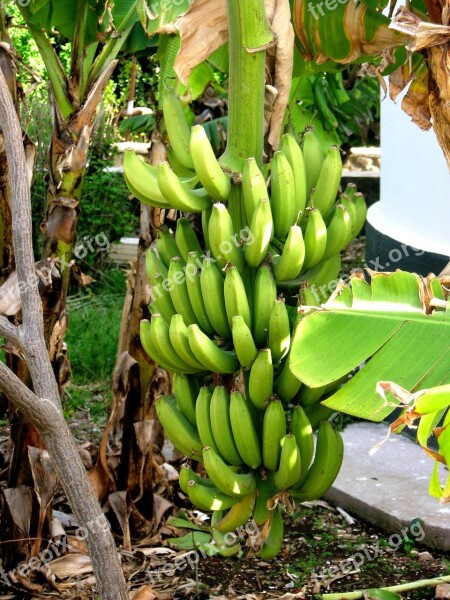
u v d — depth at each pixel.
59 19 2.17
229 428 1.77
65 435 1.49
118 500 2.46
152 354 1.84
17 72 2.14
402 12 1.62
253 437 1.75
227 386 1.87
